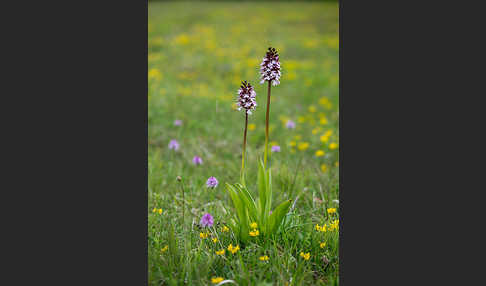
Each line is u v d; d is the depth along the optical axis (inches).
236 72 386.3
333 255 119.0
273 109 297.0
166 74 370.0
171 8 794.8
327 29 582.2
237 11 730.2
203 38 515.5
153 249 118.6
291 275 108.0
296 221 132.0
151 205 148.9
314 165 198.4
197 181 177.6
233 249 111.0
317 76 385.4
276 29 577.0
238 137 242.8
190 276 106.1
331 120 277.0
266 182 119.8
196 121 259.6
